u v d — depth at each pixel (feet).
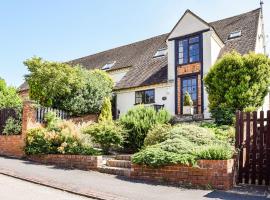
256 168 31.78
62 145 42.19
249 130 32.48
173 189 29.66
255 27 75.46
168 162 32.58
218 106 57.11
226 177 29.55
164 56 85.05
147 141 42.06
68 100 67.72
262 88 55.57
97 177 34.99
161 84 74.69
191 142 37.22
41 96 66.90
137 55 95.71
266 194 27.73
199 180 30.83
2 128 51.49
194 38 71.61
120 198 26.23
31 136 46.62
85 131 47.29
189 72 70.95
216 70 57.77
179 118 62.44
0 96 70.03
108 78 83.41
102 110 70.44
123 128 49.57
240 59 55.88
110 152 50.14
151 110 51.42
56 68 67.15
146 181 33.24
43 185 30.63
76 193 27.96
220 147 31.63
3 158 45.96
